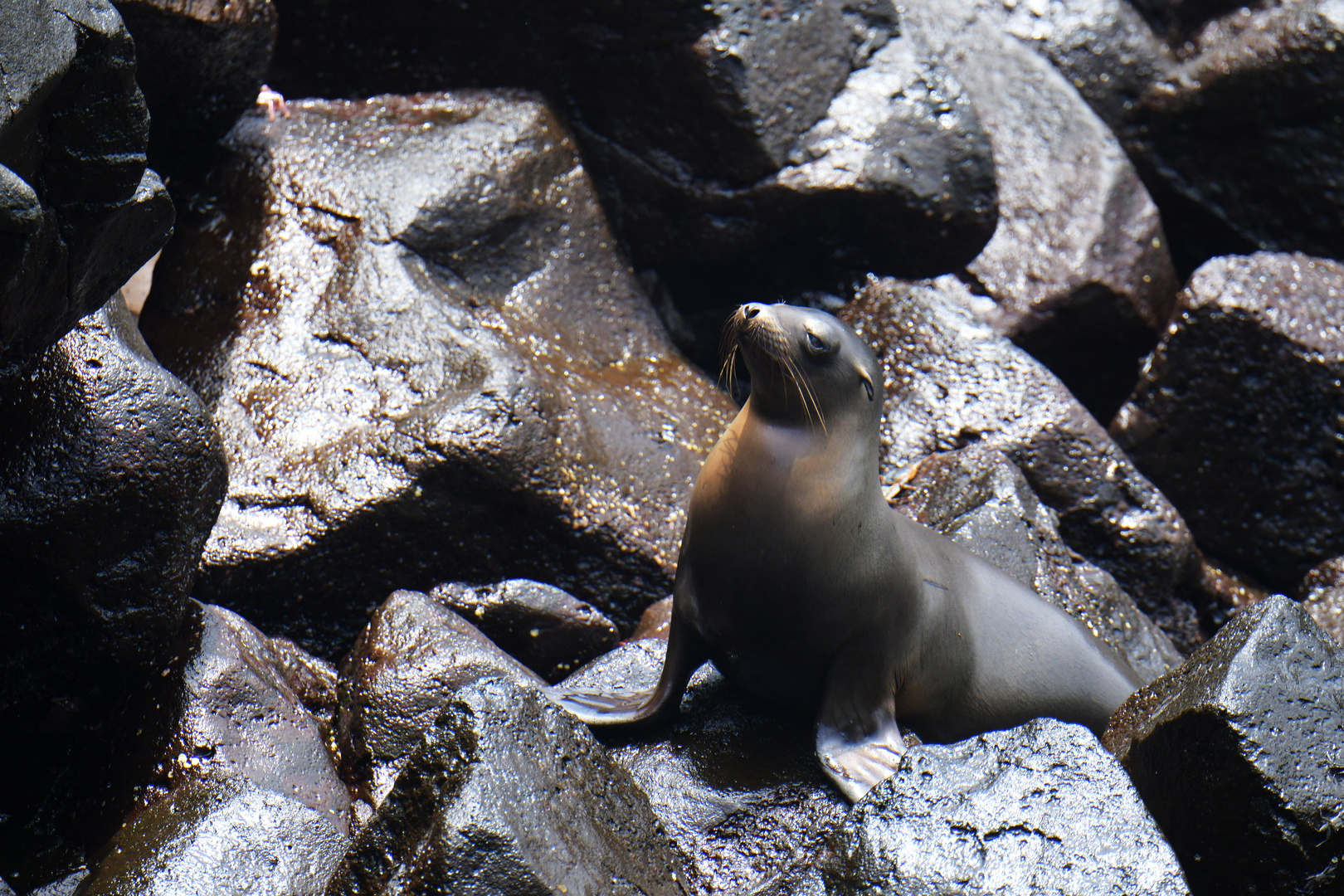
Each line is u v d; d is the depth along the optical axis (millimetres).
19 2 13836
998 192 39406
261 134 32281
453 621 22578
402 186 31656
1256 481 35781
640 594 28281
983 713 21469
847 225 37219
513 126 34062
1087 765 15797
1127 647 27438
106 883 16234
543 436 27891
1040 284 38781
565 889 14297
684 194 36250
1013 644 21578
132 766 19219
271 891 16250
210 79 29844
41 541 18844
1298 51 41438
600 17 34469
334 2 34344
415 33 34844
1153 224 40844
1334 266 36594
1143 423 36531
